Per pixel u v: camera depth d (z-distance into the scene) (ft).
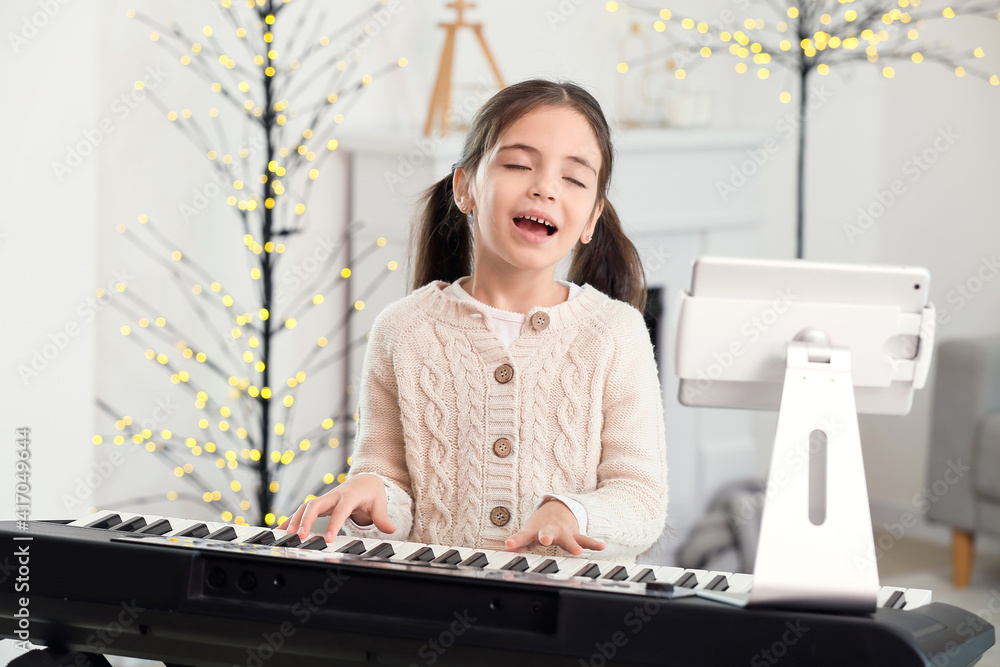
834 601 3.18
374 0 10.71
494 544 4.56
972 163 12.23
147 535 3.67
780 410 3.41
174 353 9.82
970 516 10.71
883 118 12.80
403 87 11.06
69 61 7.50
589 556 4.25
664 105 12.79
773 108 13.23
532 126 4.54
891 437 12.97
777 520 3.26
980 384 10.66
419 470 4.68
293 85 10.19
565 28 12.05
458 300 4.77
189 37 9.53
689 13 13.00
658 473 4.61
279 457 9.68
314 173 10.05
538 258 4.53
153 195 9.48
